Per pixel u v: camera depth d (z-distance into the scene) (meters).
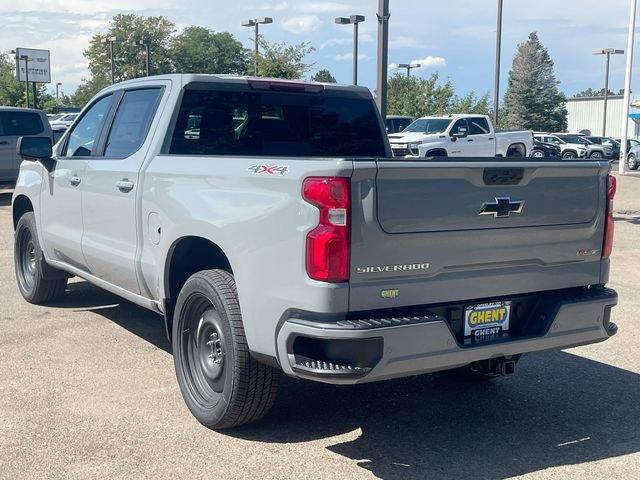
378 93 12.77
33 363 6.01
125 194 5.67
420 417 5.12
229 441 4.64
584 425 5.04
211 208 4.68
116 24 81.56
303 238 4.00
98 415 5.00
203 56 83.75
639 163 41.31
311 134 6.28
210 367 4.88
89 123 6.69
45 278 7.59
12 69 66.56
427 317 4.11
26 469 4.23
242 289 4.41
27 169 7.72
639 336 7.18
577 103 87.25
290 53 27.64
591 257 4.87
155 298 5.51
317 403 5.34
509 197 4.37
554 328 4.63
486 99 35.34
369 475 4.23
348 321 3.96
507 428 4.96
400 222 4.04
